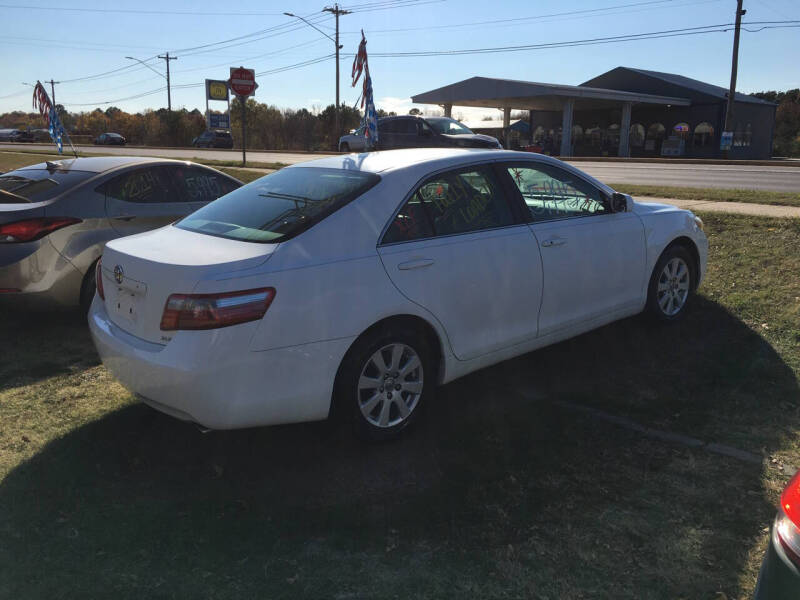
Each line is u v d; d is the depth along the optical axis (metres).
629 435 3.80
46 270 5.47
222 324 3.11
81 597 2.58
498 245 4.05
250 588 2.63
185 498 3.27
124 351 3.41
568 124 40.78
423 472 3.48
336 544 2.90
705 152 45.66
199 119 61.66
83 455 3.68
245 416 3.23
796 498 1.91
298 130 58.25
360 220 3.59
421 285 3.68
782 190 13.20
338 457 3.65
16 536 2.95
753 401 4.15
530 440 3.78
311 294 3.30
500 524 3.02
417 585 2.64
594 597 2.56
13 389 4.57
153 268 3.32
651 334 5.32
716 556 2.78
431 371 3.89
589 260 4.59
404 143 22.95
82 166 6.16
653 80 47.44
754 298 5.75
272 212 3.72
